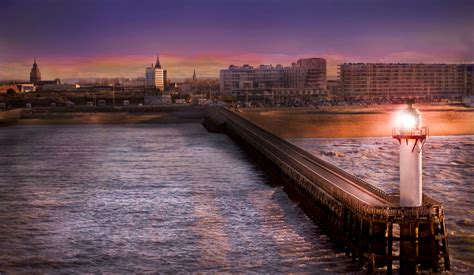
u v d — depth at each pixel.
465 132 148.38
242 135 129.12
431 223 38.38
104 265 44.16
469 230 50.78
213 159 107.94
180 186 77.81
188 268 43.09
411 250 38.56
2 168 99.81
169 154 117.88
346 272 40.81
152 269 43.03
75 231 54.25
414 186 39.22
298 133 147.88
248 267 42.88
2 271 43.03
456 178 78.88
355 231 42.03
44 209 64.38
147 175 88.69
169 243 49.53
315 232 51.56
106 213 61.81
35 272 42.84
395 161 97.56
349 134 145.38
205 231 53.22
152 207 64.31
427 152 109.25
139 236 52.03
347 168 89.62
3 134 179.62
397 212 38.44
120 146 137.25
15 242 50.62
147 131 188.75
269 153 84.69
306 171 60.75
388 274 38.75
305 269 41.91
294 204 63.69
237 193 71.38
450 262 41.81
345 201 44.59
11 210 64.06
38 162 107.94
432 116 195.12
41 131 192.38
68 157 115.56
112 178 86.25
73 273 42.53
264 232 52.22
